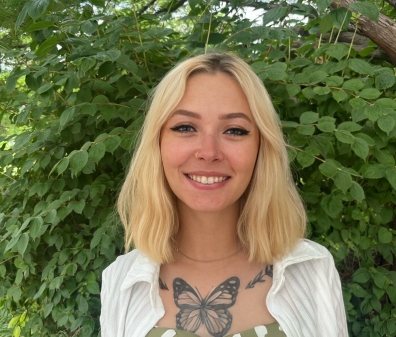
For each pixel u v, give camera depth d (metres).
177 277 1.31
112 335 1.35
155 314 1.26
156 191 1.32
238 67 1.19
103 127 2.06
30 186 2.15
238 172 1.18
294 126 1.70
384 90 1.97
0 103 2.38
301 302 1.29
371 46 2.38
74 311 2.06
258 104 1.19
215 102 1.16
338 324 1.32
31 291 2.18
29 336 2.32
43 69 1.79
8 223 2.02
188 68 1.19
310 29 2.19
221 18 2.14
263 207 1.29
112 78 1.88
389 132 1.70
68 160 1.60
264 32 1.91
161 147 1.25
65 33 1.88
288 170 1.41
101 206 2.06
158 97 1.23
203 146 1.14
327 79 1.76
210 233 1.30
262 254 1.28
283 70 1.72
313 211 1.86
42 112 2.01
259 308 1.25
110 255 1.90
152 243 1.32
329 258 1.38
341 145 1.83
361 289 1.89
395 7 2.42
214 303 1.25
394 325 1.91
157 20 2.34
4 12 2.57
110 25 2.08
